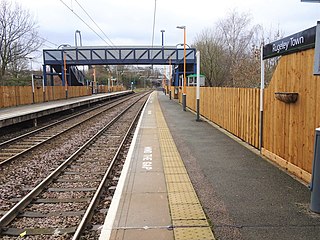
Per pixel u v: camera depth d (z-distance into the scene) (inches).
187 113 856.3
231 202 197.6
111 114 1014.4
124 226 167.0
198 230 161.0
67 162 351.3
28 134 562.3
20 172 325.1
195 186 229.9
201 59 1765.5
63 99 1688.0
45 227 195.0
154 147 377.4
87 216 196.4
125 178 252.2
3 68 1724.9
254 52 1216.2
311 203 181.8
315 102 219.1
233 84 1402.6
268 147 309.6
